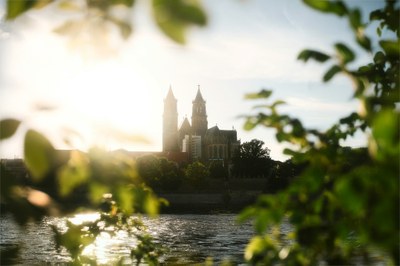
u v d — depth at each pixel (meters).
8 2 1.61
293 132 2.86
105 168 2.10
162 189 145.12
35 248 23.69
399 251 1.68
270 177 118.56
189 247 37.66
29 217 1.74
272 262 2.56
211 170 182.00
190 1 1.13
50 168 1.65
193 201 144.62
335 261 2.36
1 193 1.73
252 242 2.69
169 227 56.56
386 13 3.00
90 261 4.54
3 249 2.11
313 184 2.32
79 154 2.01
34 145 1.61
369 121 2.15
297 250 2.54
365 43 2.16
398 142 1.37
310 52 2.23
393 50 2.58
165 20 1.12
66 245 3.46
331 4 1.96
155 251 6.65
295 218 2.44
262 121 2.90
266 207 2.40
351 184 1.59
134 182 2.31
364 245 2.22
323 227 2.38
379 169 1.60
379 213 1.50
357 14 1.99
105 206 5.58
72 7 1.64
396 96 2.12
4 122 1.61
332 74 2.23
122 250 21.77
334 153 2.58
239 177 169.25
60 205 1.85
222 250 35.72
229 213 95.44
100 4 1.52
